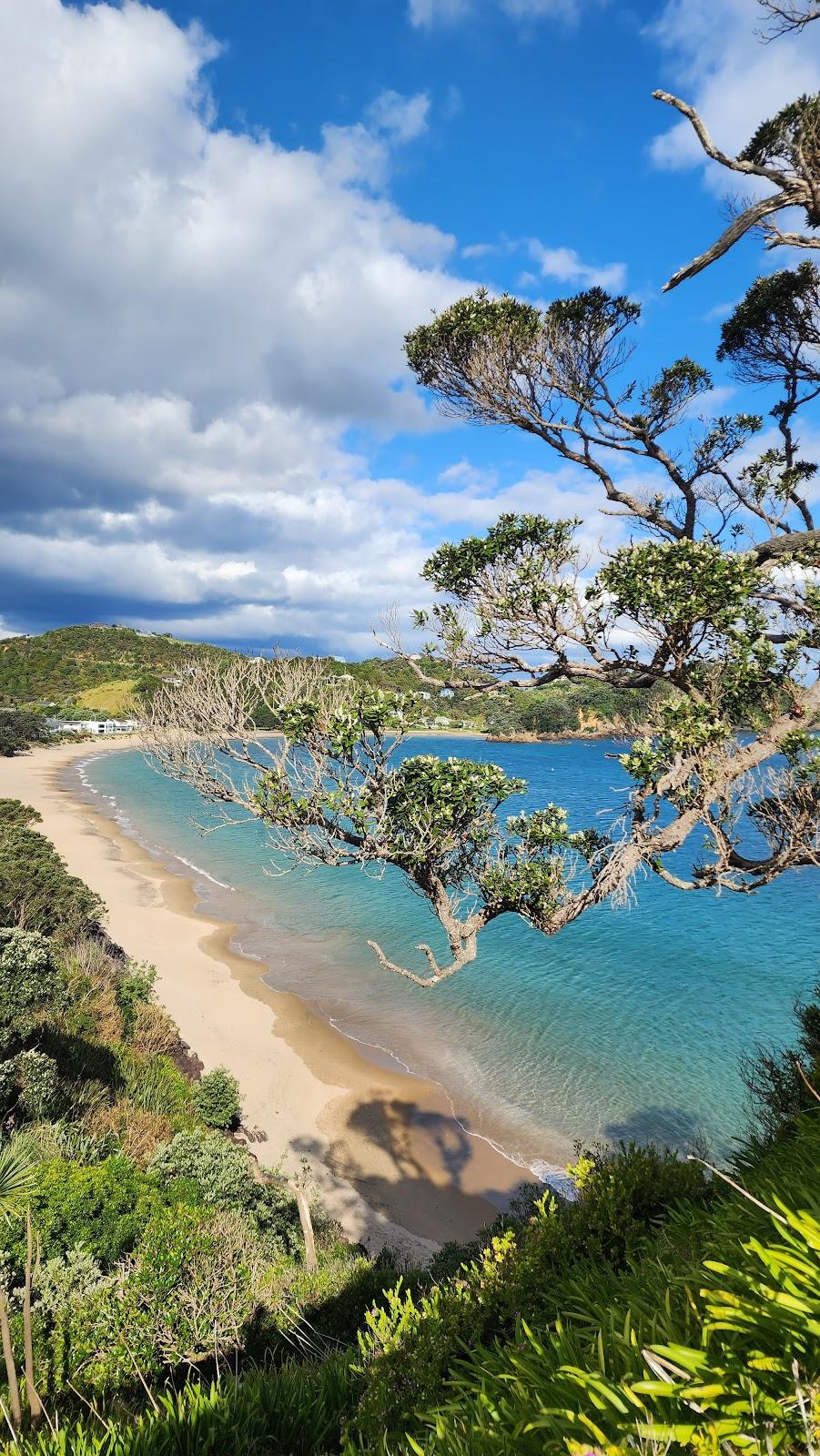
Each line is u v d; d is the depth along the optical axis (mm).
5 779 98250
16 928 17234
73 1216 10164
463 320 8781
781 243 5848
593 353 8883
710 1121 19781
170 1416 3629
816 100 5445
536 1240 4949
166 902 43375
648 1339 1785
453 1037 25594
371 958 33688
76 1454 3102
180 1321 9250
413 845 6855
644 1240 3412
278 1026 26281
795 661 6570
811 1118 3287
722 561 6414
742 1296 1684
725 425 9211
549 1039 25203
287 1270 11422
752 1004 27203
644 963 32188
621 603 7031
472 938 7352
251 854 60344
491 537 7766
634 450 8992
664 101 5824
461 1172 18297
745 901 40750
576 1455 1365
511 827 8172
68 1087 16375
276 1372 5902
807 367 9258
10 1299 8539
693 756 6621
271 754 6820
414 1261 14820
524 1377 1884
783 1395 1346
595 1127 19969
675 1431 1314
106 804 86375
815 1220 1739
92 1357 8305
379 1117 20719
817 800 6777
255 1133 19734
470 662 7922
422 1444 2078
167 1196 12508
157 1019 24359
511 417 9227
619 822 7359
